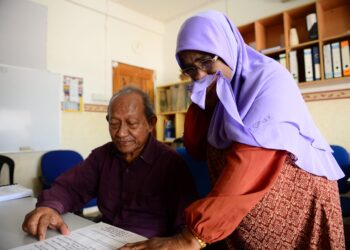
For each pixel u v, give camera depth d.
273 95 0.60
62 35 3.10
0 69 2.59
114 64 3.63
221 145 0.72
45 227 0.73
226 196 0.54
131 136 0.95
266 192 0.59
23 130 2.74
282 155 0.59
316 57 2.46
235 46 0.71
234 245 0.76
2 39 2.61
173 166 0.98
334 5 2.54
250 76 0.66
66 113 3.09
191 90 0.69
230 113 0.59
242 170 0.56
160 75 4.29
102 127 3.43
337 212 0.70
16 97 2.70
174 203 0.96
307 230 0.68
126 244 0.60
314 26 2.52
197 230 0.53
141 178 0.99
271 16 2.76
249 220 0.69
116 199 1.01
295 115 0.60
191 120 0.93
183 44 0.66
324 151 0.73
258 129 0.56
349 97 2.46
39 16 2.86
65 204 0.95
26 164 2.79
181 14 4.03
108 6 3.55
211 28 0.65
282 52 2.73
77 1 3.22
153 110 1.04
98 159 1.09
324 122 2.61
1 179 2.63
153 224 0.96
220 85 0.64
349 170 2.11
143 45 4.04
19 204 1.04
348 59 2.29
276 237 0.68
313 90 2.67
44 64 2.90
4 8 2.63
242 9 3.35
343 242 0.71
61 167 2.81
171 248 0.54
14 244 0.67
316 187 0.67
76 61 3.22
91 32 3.39
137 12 3.91
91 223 0.82
